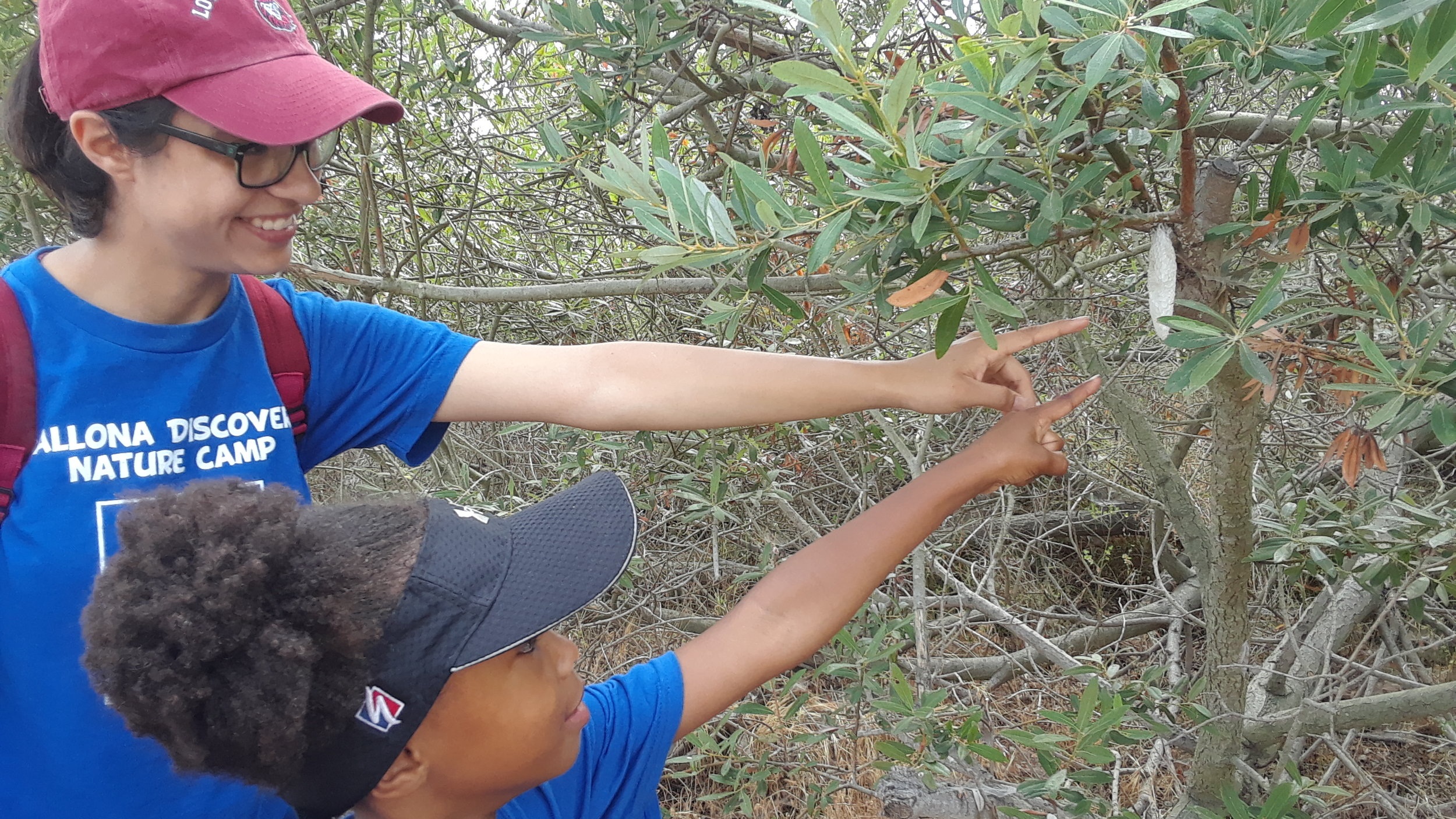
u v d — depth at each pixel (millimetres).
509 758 683
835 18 766
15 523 894
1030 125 847
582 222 2920
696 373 1076
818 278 1445
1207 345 917
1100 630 2748
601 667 2750
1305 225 1090
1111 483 2574
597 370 1107
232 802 967
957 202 933
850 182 1013
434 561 645
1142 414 1812
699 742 1971
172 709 562
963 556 3408
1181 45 1004
